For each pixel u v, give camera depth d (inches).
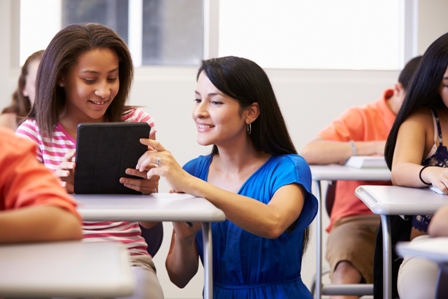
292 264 86.2
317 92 167.0
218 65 84.4
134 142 78.7
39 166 53.1
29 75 132.1
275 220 77.8
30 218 48.8
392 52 173.6
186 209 67.6
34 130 90.8
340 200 138.4
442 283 56.7
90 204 71.0
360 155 133.1
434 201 75.2
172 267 90.3
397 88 140.0
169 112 162.4
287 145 87.7
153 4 169.3
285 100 166.6
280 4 170.2
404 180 88.0
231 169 87.5
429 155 95.1
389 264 77.5
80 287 38.6
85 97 86.7
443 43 92.0
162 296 79.4
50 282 38.8
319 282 120.6
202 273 161.3
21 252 46.4
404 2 173.0
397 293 86.5
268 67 169.8
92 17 167.9
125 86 92.1
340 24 172.2
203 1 170.1
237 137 85.9
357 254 128.0
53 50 87.3
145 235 92.6
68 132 90.8
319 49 171.8
